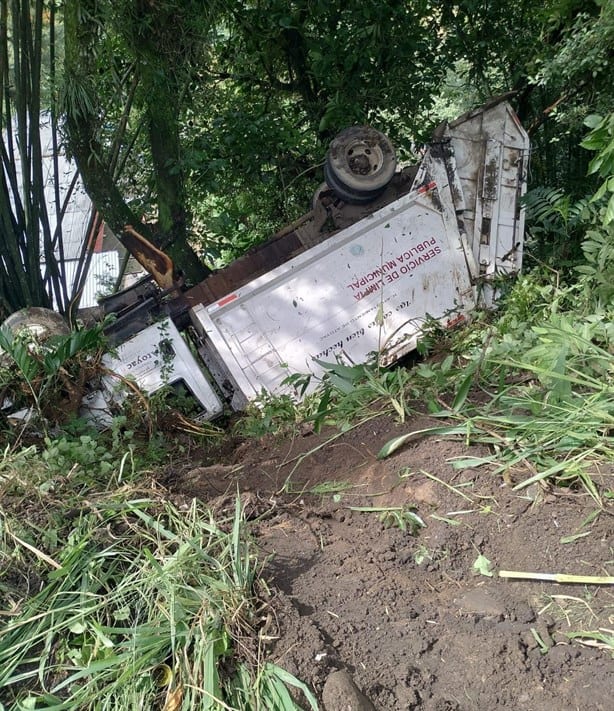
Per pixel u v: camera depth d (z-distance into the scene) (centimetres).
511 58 794
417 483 292
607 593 224
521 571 239
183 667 200
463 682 198
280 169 766
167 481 366
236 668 202
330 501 305
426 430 319
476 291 572
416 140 782
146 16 631
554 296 497
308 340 546
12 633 217
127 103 681
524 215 583
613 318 399
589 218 537
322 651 205
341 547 266
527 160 578
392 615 226
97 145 667
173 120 673
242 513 280
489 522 261
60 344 455
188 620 214
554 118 770
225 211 773
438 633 217
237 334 537
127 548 256
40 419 453
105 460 370
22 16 618
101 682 204
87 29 619
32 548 243
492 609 223
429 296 566
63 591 234
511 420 305
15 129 742
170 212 688
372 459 328
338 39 723
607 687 190
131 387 488
